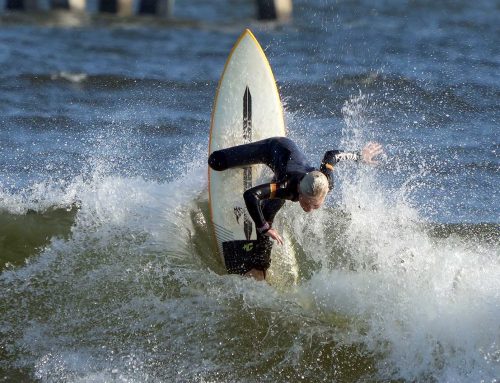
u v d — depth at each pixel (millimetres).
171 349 22672
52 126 43844
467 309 22578
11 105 47594
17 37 69688
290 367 22297
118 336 23047
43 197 31906
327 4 88875
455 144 41000
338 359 22422
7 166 36969
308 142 40469
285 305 24203
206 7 95750
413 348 22188
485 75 54156
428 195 34188
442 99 48688
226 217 27156
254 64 30844
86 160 38188
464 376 21375
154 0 86562
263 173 27594
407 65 57000
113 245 27047
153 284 24906
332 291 24641
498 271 24641
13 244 27547
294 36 70562
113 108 47906
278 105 30094
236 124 29438
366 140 41219
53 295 24641
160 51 65688
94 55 62938
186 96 51125
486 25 74250
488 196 34344
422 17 79438
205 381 21734
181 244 27422
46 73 55469
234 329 23266
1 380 21500
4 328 23359
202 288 24719
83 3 88000
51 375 21766
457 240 28766
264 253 25375
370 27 74312
